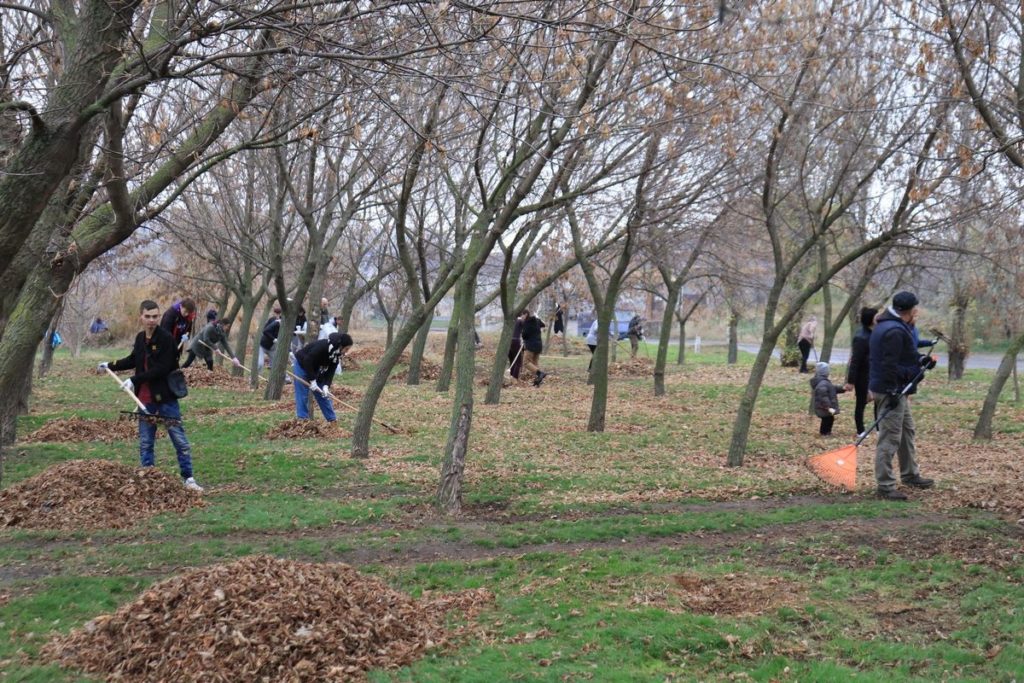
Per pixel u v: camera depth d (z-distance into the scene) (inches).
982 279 765.3
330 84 348.2
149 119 393.1
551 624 231.8
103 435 530.0
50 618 235.8
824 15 394.6
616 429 586.9
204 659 187.9
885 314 381.4
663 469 449.4
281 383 741.9
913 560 284.7
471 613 241.0
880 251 453.7
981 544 299.4
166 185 328.8
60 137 243.0
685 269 701.3
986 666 207.3
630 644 217.9
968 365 1213.1
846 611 242.2
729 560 290.2
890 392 371.2
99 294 1181.1
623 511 364.5
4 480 405.4
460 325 364.2
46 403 709.3
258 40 338.0
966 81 348.5
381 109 492.1
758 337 2241.6
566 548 310.0
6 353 312.3
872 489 395.2
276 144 335.6
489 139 517.7
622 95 366.9
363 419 471.8
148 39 308.8
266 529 332.5
